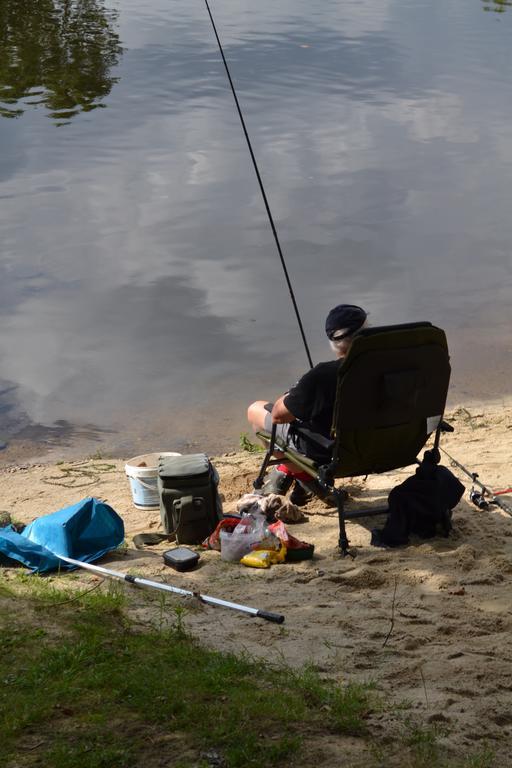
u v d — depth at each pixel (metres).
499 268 13.21
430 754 3.05
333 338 5.54
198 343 10.80
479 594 4.78
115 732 3.11
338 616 4.51
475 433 8.17
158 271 12.83
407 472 7.02
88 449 8.49
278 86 25.09
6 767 2.90
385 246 14.01
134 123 21.05
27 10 34.47
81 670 3.56
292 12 37.16
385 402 5.39
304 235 14.38
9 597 4.52
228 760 2.96
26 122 20.94
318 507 6.27
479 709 3.48
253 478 7.17
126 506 6.89
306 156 18.83
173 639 4.02
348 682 3.70
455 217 15.41
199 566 5.33
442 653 4.04
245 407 9.39
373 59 29.11
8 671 3.56
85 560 5.43
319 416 5.65
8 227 14.41
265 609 4.63
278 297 12.11
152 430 8.89
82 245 13.72
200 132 20.44
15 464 8.16
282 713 3.27
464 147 19.83
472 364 10.39
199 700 3.35
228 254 13.52
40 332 11.01
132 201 15.77
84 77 25.30
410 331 5.30
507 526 5.77
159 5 37.53
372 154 19.09
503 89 25.72
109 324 11.22
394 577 5.02
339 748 3.06
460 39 33.03
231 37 31.42
